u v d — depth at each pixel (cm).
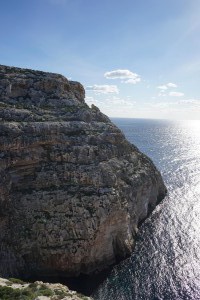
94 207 6938
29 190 6894
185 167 16700
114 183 7669
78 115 8581
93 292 5891
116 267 6788
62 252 6412
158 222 9019
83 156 7694
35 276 6325
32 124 7381
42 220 6594
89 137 8156
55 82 9012
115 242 7219
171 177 14338
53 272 6438
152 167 10588
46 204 6769
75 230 6638
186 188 12525
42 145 7369
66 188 7081
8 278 5756
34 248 6431
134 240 7838
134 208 8400
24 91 8562
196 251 7381
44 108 8394
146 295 5791
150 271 6588
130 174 8750
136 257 7131
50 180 7056
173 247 7556
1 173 6625
